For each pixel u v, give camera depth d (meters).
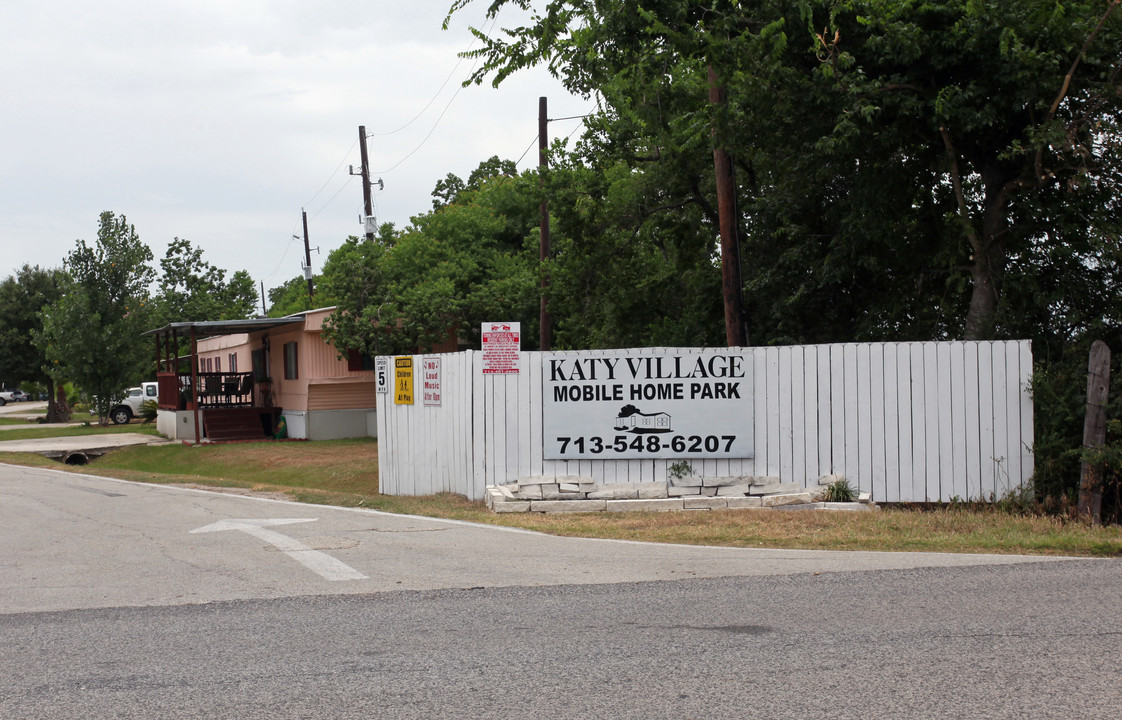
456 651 5.66
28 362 53.38
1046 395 12.43
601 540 9.92
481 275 33.47
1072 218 14.32
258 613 6.74
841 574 7.86
